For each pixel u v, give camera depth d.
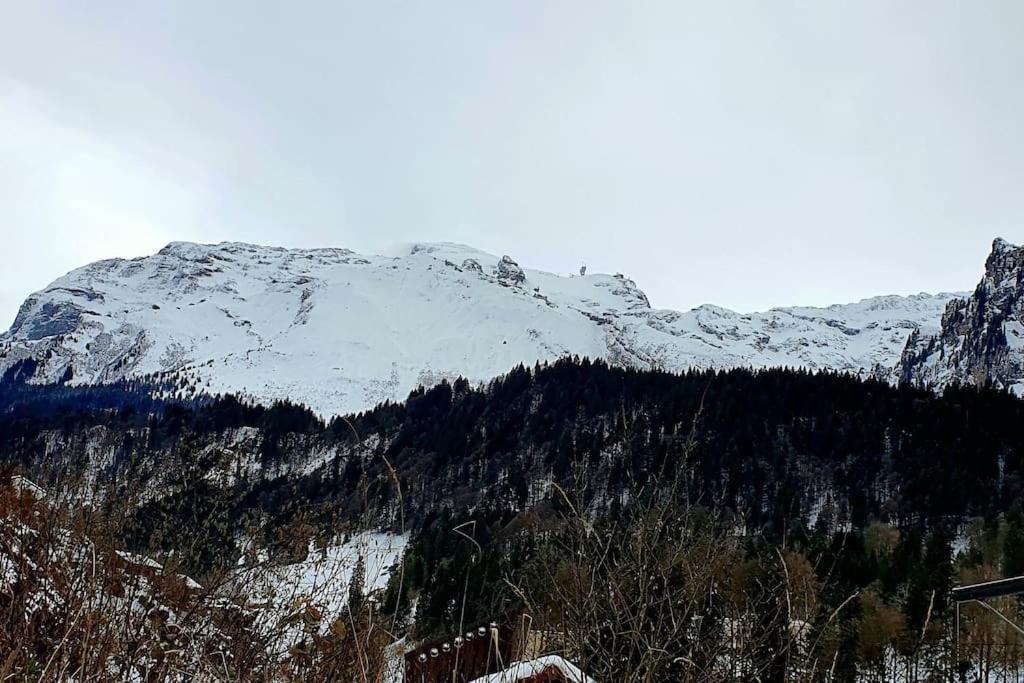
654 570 3.95
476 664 4.74
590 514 4.25
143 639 5.02
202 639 5.30
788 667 3.78
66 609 4.70
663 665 3.85
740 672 3.79
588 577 4.07
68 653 4.12
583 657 3.91
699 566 4.03
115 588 5.33
